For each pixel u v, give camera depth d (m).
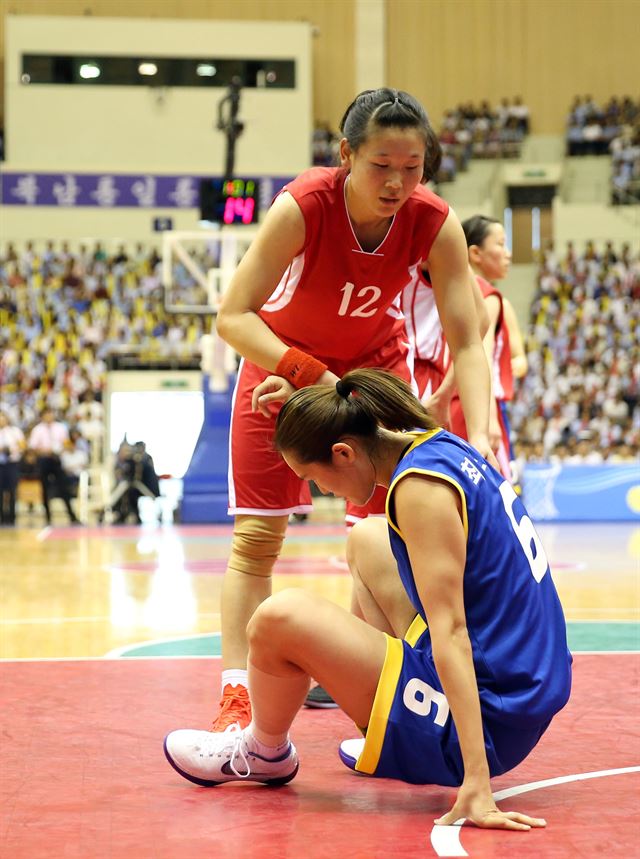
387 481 2.26
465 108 22.14
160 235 20.03
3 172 18.27
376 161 2.51
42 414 15.25
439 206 2.81
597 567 8.23
